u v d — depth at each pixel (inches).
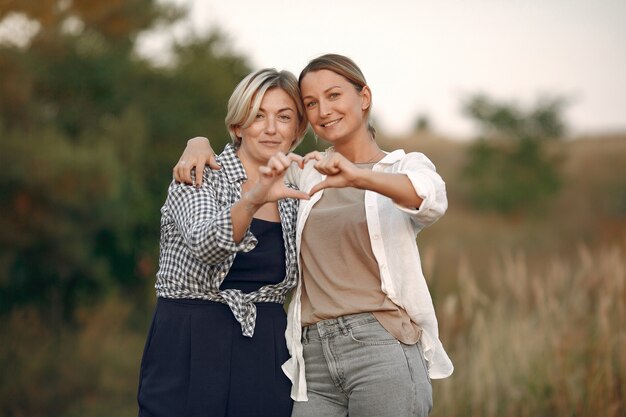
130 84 411.8
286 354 110.7
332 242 108.9
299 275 111.3
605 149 908.0
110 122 401.4
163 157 408.8
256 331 108.2
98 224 353.4
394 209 106.7
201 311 106.3
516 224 682.2
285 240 110.3
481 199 739.4
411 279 106.0
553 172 768.9
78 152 338.6
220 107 427.5
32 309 327.9
